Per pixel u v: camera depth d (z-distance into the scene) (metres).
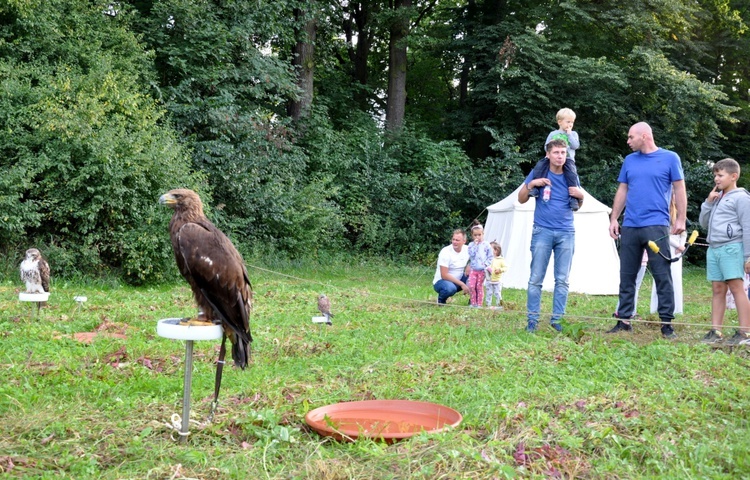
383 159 24.12
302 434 4.60
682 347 7.20
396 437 4.36
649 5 26.64
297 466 4.07
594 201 15.80
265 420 4.64
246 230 19.36
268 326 9.02
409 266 22.02
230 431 4.64
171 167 14.05
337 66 30.22
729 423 4.73
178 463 4.07
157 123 17.72
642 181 8.41
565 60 25.66
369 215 22.94
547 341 7.78
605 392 5.51
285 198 19.64
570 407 5.05
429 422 4.84
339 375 6.34
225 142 18.83
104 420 4.78
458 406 5.25
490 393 5.45
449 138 30.28
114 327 8.55
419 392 5.62
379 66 33.16
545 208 8.73
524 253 15.72
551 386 5.75
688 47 28.92
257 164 19.19
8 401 5.02
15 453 4.06
